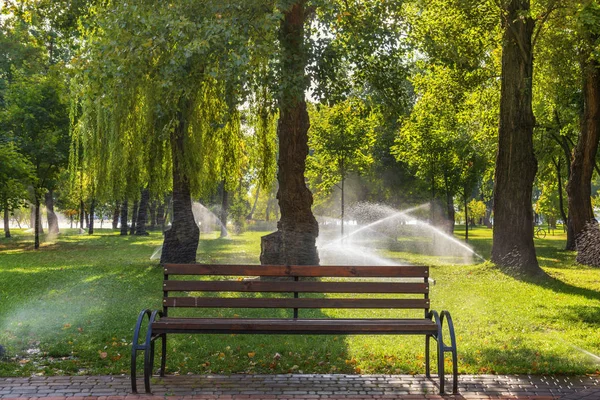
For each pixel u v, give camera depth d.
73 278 17.06
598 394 6.15
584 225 22.94
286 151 15.73
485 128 28.19
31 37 21.47
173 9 12.03
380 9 14.17
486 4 18.91
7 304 12.12
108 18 12.42
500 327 9.78
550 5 17.31
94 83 12.42
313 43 13.45
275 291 6.93
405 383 6.50
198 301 6.88
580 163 23.38
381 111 16.69
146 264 21.73
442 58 16.89
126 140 18.77
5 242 40.41
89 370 6.91
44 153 32.59
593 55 20.22
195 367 7.04
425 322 6.64
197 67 12.42
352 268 7.00
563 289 14.73
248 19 11.91
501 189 18.34
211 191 21.08
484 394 6.15
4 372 6.77
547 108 28.98
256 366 7.12
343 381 6.54
